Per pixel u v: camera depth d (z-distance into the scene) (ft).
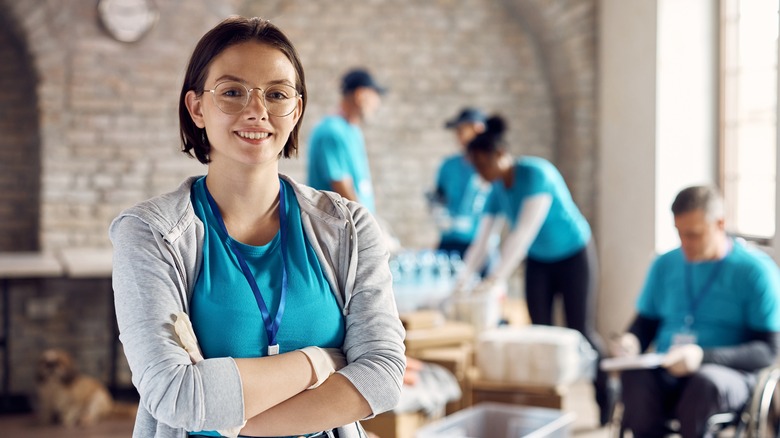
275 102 4.61
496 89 22.86
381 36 22.18
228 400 4.26
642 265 19.84
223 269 4.59
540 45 22.91
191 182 4.87
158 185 20.01
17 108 20.52
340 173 16.15
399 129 22.45
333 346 4.77
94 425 17.24
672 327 12.21
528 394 13.46
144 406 4.54
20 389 19.66
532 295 16.76
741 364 11.31
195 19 19.79
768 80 17.33
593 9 21.30
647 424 11.50
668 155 19.20
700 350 11.27
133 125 19.77
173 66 19.80
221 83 4.55
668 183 19.24
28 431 16.81
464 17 22.62
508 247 15.53
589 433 16.01
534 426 11.91
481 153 15.56
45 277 19.53
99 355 20.08
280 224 4.78
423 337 13.34
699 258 11.96
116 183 19.81
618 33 20.48
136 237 4.53
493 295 14.74
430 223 22.74
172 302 4.46
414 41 22.39
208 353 4.53
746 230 17.79
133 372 4.41
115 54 19.51
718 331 11.84
